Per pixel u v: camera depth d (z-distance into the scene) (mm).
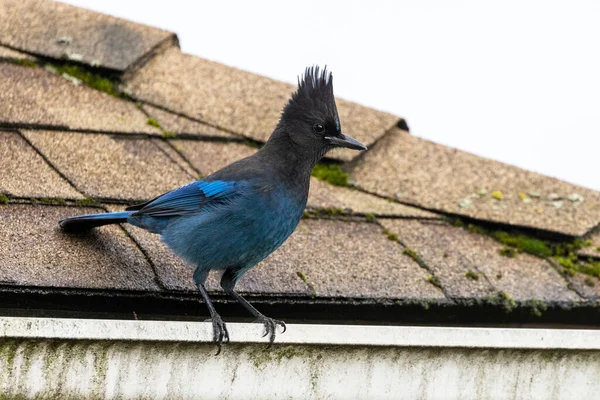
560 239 12039
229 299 9773
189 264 9703
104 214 9422
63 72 12633
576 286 11195
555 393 9430
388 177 12727
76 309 8656
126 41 13438
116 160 11031
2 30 12992
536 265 11484
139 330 7863
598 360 9500
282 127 10352
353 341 8648
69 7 13750
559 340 9227
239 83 13617
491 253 11562
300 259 10344
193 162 11641
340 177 12469
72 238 9367
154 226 9820
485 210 12281
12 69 12219
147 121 12172
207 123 12633
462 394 9133
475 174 13086
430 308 10148
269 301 9695
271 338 8414
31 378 7625
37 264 8703
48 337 7543
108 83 12750
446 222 12102
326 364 8727
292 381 8672
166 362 8141
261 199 9773
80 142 11094
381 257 10742
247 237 9719
